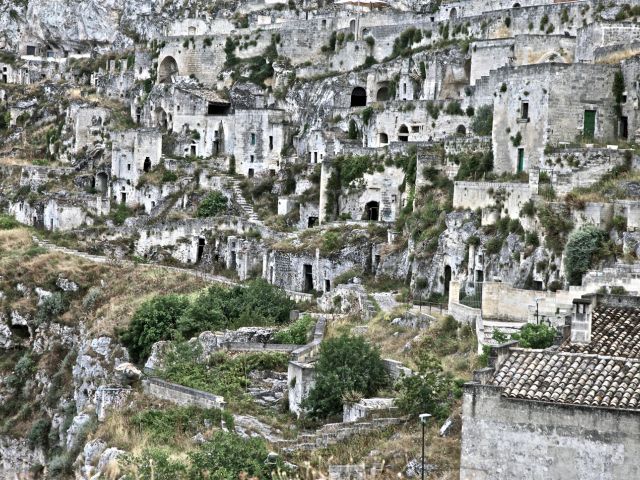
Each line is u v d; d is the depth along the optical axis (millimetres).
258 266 149375
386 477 79250
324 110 171500
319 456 83562
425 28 171875
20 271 156000
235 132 177250
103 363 125938
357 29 182875
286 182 163500
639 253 98750
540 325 88688
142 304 130500
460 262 117688
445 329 103375
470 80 154625
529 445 64438
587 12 149000
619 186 107250
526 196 112188
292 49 190375
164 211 174000
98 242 168875
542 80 120812
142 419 98812
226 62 196125
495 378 66875
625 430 62344
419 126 153875
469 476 65625
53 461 114750
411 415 86938
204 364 109812
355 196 148375
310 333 114812
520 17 156000
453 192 126750
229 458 82812
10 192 194500
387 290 127188
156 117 194250
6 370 147375
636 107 119562
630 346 70250
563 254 103000
